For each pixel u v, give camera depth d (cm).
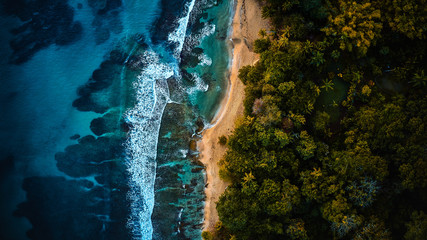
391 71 3262
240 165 2997
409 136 2997
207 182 3369
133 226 3388
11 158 3431
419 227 2836
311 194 2927
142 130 3462
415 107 3030
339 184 2922
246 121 3047
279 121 2966
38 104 3488
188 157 3422
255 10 3400
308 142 2997
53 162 3459
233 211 2941
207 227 3309
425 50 3145
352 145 3091
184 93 3481
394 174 3042
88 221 3416
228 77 3438
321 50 3056
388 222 3002
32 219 3403
